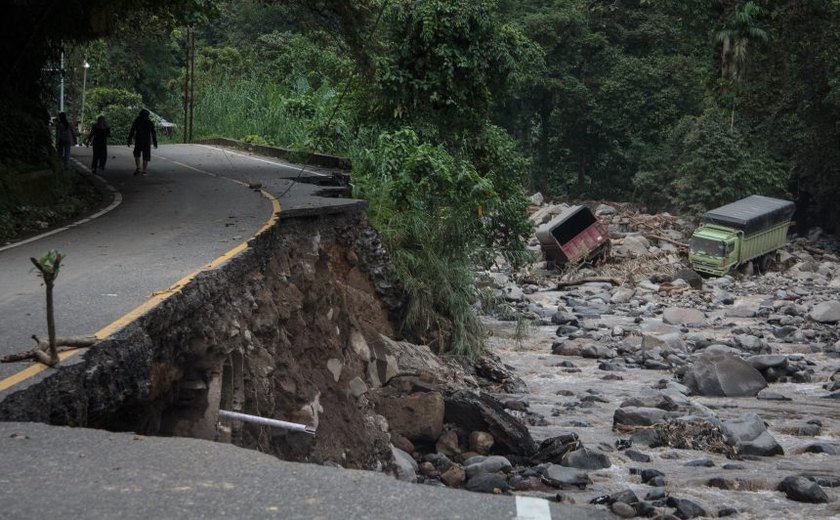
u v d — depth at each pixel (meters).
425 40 24.89
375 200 20.31
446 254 20.72
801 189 62.28
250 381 10.52
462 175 20.69
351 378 14.34
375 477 5.47
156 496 4.98
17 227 16.55
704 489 12.48
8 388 6.41
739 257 41.44
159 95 69.69
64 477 5.24
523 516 4.87
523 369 22.39
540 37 69.12
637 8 74.88
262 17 67.69
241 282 11.48
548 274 41.00
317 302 14.50
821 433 16.70
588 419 17.50
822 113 51.88
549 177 75.56
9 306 9.17
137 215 17.30
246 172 26.08
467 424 14.53
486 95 25.80
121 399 7.42
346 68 32.62
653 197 65.31
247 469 5.51
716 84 55.94
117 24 25.73
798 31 49.53
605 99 70.38
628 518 10.66
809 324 29.61
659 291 36.88
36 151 20.56
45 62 24.45
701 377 20.81
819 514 11.31
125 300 9.26
